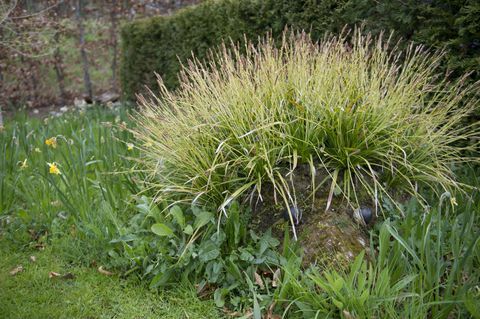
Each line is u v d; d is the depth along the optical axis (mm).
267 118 2768
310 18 4484
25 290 2684
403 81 3018
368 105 2844
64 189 3721
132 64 8492
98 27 11555
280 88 2951
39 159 4336
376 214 2746
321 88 2895
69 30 10484
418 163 2969
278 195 2832
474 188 2943
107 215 3039
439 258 2268
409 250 2254
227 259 2604
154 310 2521
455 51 3379
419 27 3572
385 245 2338
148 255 2750
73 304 2551
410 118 2887
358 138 2836
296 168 2887
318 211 2748
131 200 3275
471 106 3248
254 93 2947
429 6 3416
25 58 9633
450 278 2178
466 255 2221
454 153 3148
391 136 2820
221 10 5840
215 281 2553
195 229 2801
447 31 3375
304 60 3025
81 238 3123
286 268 2350
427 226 2436
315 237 2613
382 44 3816
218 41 6008
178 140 3004
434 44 3418
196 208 2779
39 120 6680
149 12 11586
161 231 2650
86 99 9883
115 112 7695
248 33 5336
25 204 3705
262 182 2896
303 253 2576
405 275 2363
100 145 4164
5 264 2967
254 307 2277
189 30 6754
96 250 2975
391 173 2936
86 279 2785
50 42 9383
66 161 3797
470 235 2592
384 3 3693
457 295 2156
